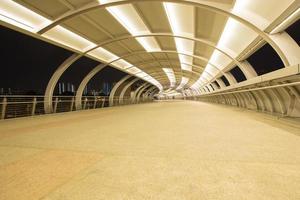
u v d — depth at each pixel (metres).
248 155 3.37
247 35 10.08
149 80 41.84
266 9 7.50
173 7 9.80
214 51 15.05
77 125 7.79
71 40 13.28
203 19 10.50
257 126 6.47
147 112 14.35
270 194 2.07
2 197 2.15
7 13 9.48
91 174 2.71
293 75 5.95
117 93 35.78
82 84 19.12
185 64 24.88
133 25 12.50
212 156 3.36
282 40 8.24
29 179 2.59
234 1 7.70
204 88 42.84
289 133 5.21
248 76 13.21
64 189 2.30
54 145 4.40
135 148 4.00
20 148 4.19
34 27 10.91
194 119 8.92
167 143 4.37
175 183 2.38
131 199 2.05
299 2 6.21
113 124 7.85
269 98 9.90
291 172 2.62
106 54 17.75
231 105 20.56
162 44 16.98
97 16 10.93
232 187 2.24
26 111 11.97
